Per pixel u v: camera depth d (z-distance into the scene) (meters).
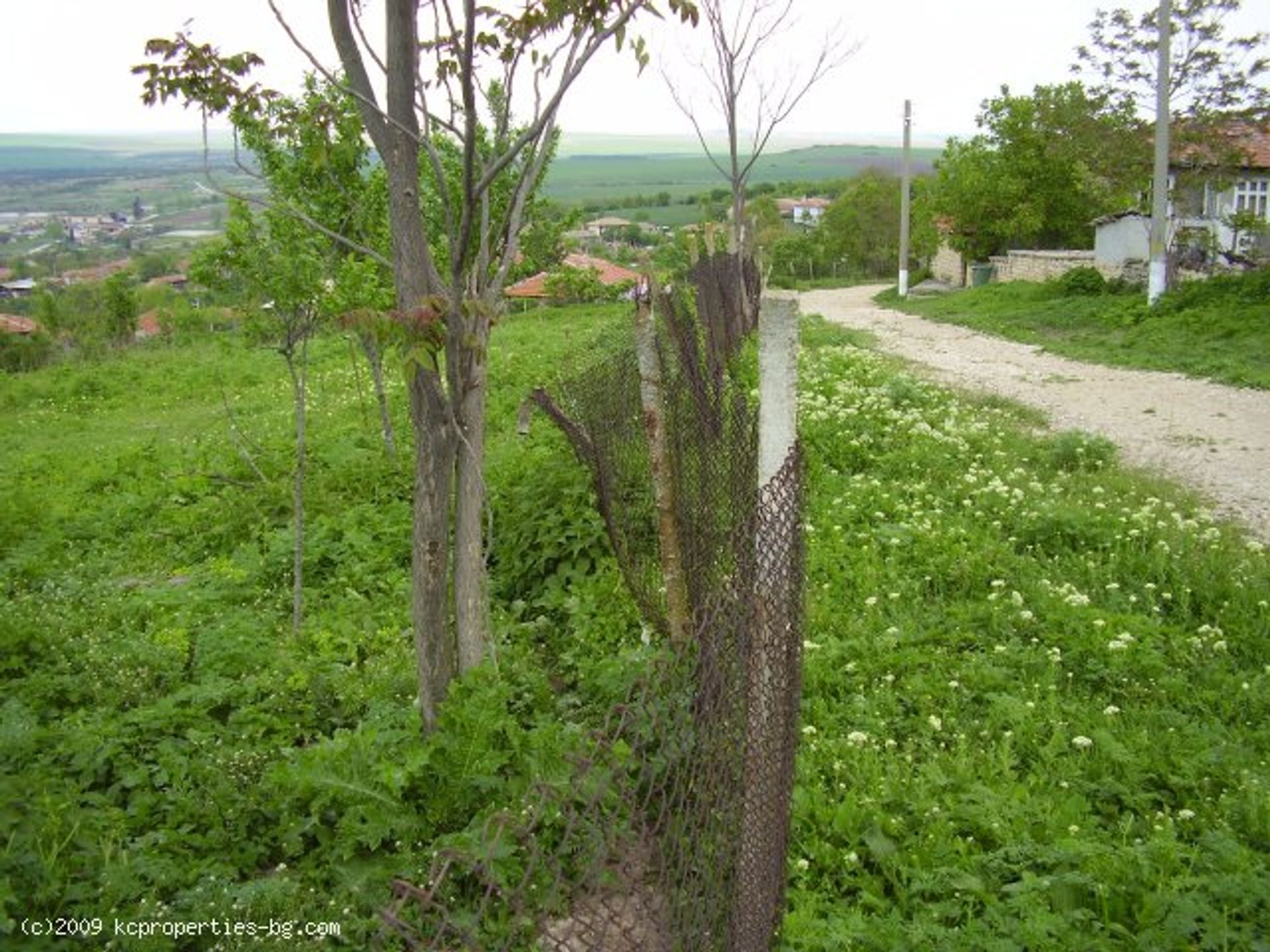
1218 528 8.66
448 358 5.00
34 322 38.22
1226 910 3.86
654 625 6.31
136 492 11.71
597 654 6.52
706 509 4.91
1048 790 4.87
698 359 5.54
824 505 9.02
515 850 3.75
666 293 6.70
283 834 4.60
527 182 5.30
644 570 6.64
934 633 6.49
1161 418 13.83
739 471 4.52
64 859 4.22
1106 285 28.34
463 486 5.29
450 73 5.17
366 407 15.89
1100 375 17.75
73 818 4.49
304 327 7.81
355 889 4.06
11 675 6.56
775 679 3.38
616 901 3.22
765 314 3.81
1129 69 28.88
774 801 3.49
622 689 5.48
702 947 3.08
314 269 7.71
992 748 5.21
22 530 10.05
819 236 59.53
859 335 25.03
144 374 23.73
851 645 6.28
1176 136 28.47
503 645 6.52
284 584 8.46
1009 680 5.97
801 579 3.79
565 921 3.35
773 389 3.83
